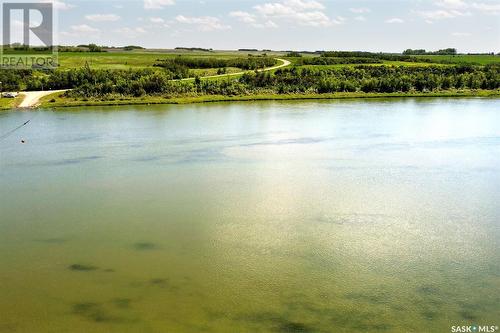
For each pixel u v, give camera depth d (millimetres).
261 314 17812
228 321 17391
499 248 22891
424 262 21578
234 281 20094
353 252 22578
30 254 22609
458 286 19594
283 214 27094
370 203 28672
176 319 17516
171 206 28391
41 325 17203
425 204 28500
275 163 37406
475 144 43719
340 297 18875
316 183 32438
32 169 36656
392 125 53438
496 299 18688
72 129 52031
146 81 77750
